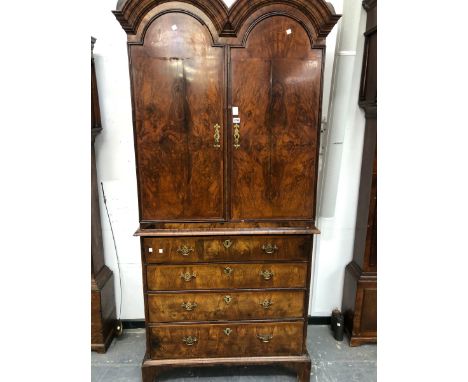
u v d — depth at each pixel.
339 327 2.23
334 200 2.15
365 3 1.93
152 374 1.80
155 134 1.59
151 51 1.51
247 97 1.57
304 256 1.73
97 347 2.11
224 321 1.78
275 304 1.77
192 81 1.55
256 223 1.70
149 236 1.66
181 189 1.65
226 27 1.49
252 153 1.63
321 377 1.93
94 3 1.91
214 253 1.70
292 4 1.49
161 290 1.73
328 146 2.04
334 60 1.94
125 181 2.15
